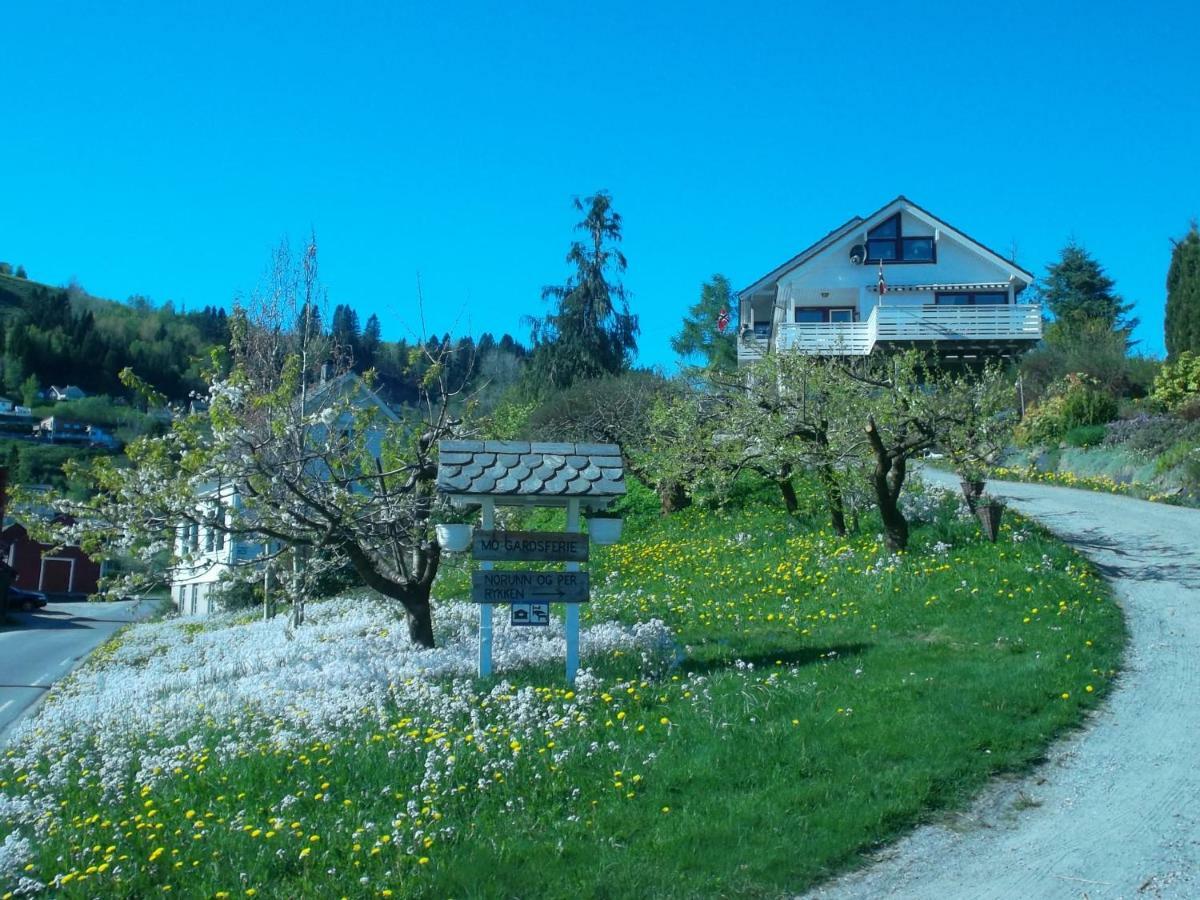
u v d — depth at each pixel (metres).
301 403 14.42
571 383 43.34
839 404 17.84
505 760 7.73
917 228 38.38
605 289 46.22
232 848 6.66
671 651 11.62
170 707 11.21
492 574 10.56
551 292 46.59
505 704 9.27
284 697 10.48
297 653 14.45
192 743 9.20
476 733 8.20
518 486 10.42
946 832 6.80
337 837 6.70
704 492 22.56
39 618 45.84
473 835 6.67
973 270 38.12
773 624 13.19
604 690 9.74
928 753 7.84
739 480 24.48
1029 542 15.95
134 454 12.51
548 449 10.91
